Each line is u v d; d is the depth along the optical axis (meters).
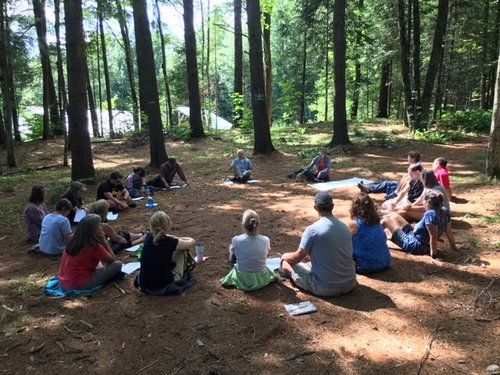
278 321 3.89
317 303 4.18
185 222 7.10
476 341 3.46
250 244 4.53
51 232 5.84
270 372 3.22
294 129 19.67
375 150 12.85
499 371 3.08
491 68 18.92
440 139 13.38
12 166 14.30
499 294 4.16
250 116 20.11
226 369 3.28
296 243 5.87
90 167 10.42
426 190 5.80
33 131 22.03
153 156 12.14
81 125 10.17
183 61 26.17
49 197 9.24
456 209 6.84
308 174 9.72
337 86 13.06
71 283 4.61
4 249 6.37
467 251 5.21
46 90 19.14
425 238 5.17
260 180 10.23
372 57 19.02
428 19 19.20
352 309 4.04
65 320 4.09
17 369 3.41
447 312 3.91
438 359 3.26
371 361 3.27
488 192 7.61
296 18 21.92
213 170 11.77
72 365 3.43
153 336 3.77
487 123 14.94
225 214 7.48
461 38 18.88
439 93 18.78
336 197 8.27
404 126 17.16
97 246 4.63
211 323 3.92
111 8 10.73
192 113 17.19
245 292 4.47
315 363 3.29
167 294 4.45
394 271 4.79
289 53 31.11
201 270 5.08
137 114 20.56
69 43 9.67
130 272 5.09
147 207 8.22
